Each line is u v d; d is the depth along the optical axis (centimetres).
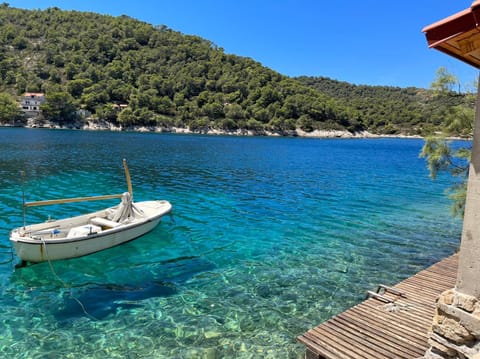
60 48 15362
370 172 3191
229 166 3372
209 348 621
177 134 10694
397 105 16050
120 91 13000
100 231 1041
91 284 862
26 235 943
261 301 790
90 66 13700
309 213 1617
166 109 12888
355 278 919
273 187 2288
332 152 5788
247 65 17038
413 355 496
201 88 14962
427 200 1948
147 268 962
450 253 1113
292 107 13838
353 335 547
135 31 17688
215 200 1855
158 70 15675
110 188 2084
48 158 3325
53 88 12069
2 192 1855
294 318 721
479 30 288
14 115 10444
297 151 5769
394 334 550
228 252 1101
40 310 741
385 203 1859
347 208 1733
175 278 907
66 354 601
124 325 690
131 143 5956
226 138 9612
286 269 973
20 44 15162
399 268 988
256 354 605
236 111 12950
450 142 934
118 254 1047
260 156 4584
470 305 365
